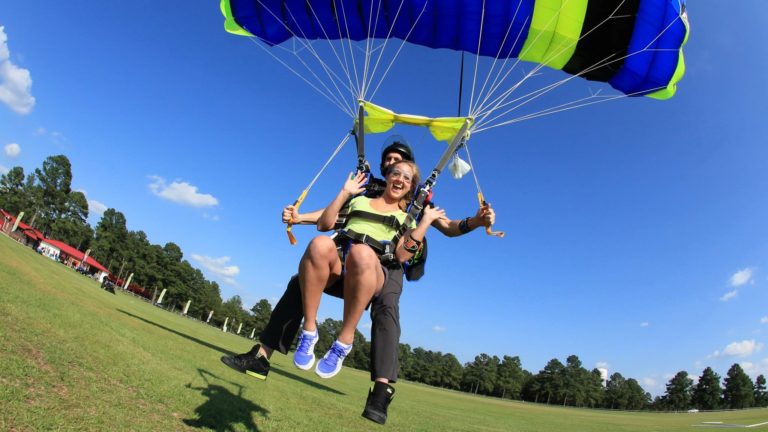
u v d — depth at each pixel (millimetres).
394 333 3406
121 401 5891
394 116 4504
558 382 93625
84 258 71062
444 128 4574
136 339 11141
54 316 9672
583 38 5746
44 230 77625
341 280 3387
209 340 21500
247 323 104500
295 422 8031
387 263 3373
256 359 3705
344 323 3102
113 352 8398
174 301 88500
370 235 3301
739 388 84188
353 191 3377
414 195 3582
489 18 5766
